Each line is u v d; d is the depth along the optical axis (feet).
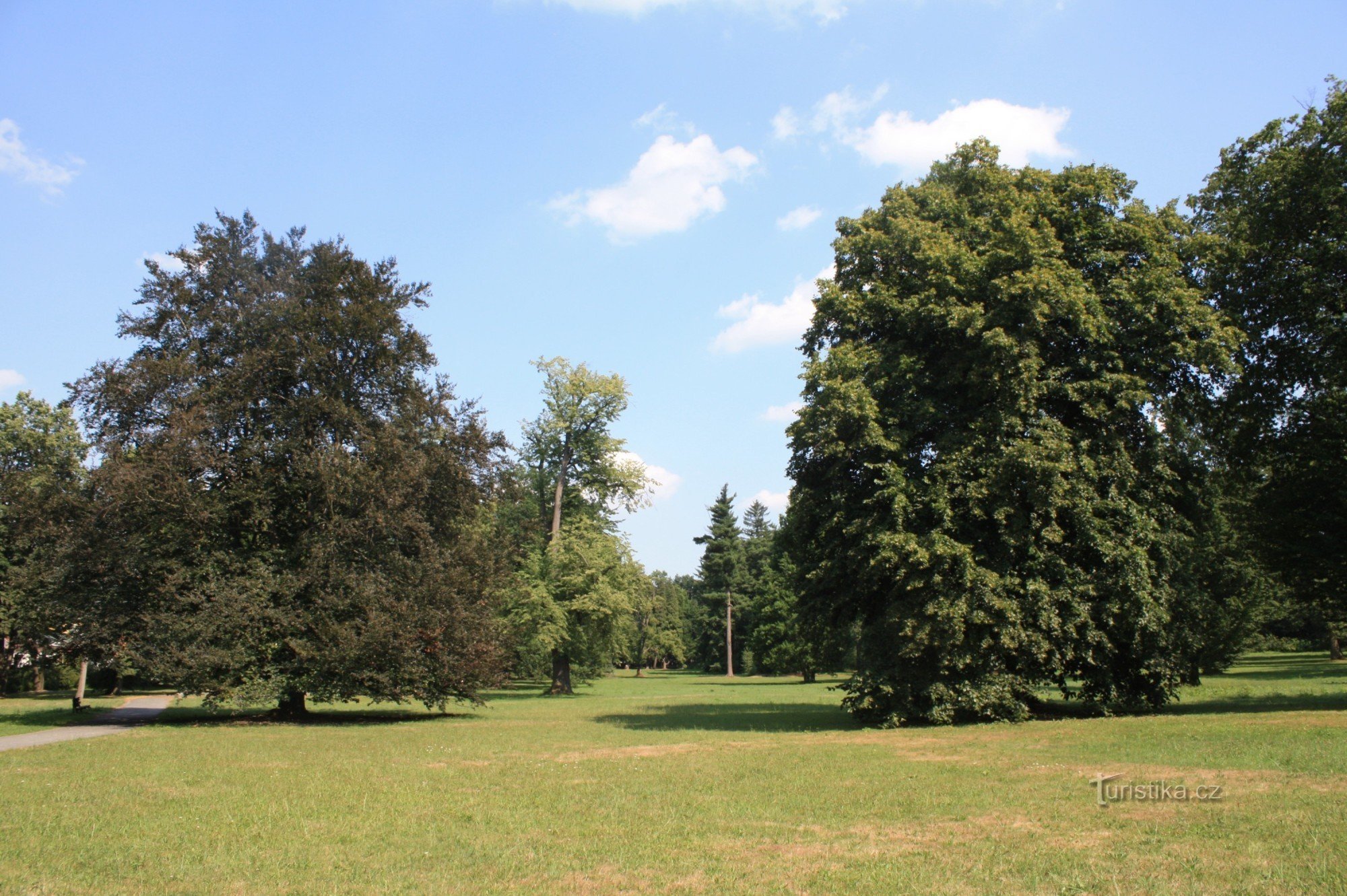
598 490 185.16
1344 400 78.07
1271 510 85.81
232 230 101.81
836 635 90.48
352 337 97.71
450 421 104.68
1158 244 77.15
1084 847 29.53
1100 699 77.30
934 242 77.05
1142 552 70.18
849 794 40.60
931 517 74.54
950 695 72.59
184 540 89.45
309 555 92.79
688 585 481.87
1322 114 80.33
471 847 31.24
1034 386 71.41
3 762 56.03
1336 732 52.95
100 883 26.86
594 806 38.78
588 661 178.40
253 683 88.58
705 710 114.21
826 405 74.28
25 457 159.74
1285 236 82.07
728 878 26.76
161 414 92.89
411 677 92.32
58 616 88.79
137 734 77.56
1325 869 25.54
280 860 29.50
